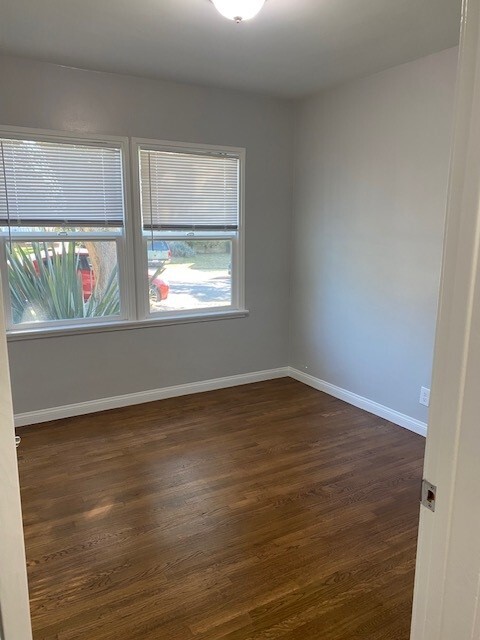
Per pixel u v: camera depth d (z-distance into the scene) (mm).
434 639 821
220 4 2135
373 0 2248
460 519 741
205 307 4125
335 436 3297
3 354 789
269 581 1923
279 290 4426
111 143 3434
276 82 3574
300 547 2131
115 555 2074
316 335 4227
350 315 3832
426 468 802
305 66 3197
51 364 3486
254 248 4211
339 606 1794
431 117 3004
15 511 854
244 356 4355
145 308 3803
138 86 3453
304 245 4238
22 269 3348
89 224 3486
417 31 2609
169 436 3277
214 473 2783
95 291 3635
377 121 3383
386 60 3076
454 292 700
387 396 3572
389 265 3434
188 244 3938
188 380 4098
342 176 3746
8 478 831
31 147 3205
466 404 704
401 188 3268
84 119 3311
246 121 3939
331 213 3896
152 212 3709
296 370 4539
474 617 746
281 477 2742
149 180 3646
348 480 2711
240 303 4242
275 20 2479
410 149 3168
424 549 822
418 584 848
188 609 1779
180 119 3650
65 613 1757
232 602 1812
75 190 3396
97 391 3697
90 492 2574
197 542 2164
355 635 1666
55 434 3291
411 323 3318
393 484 2666
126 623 1714
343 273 3852
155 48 2875
